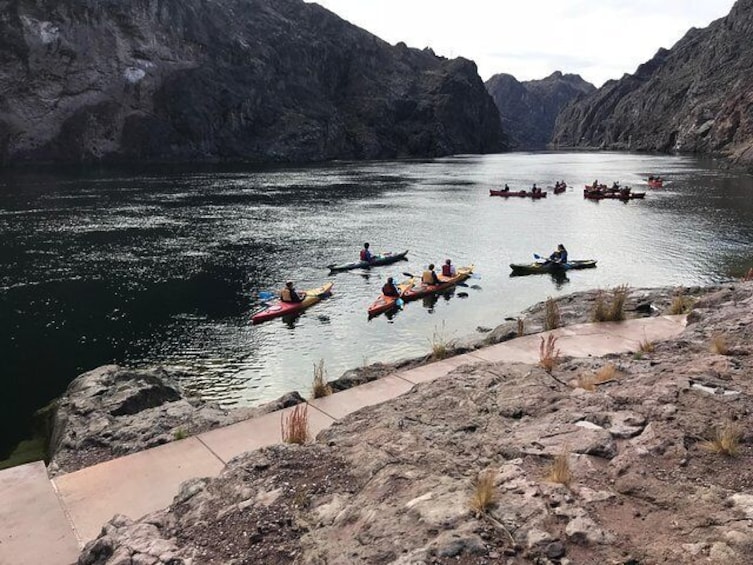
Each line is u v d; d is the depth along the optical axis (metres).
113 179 71.62
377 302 22.70
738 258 30.55
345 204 52.53
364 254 29.58
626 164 111.44
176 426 9.14
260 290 25.19
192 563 4.31
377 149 141.38
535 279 27.22
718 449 4.92
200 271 28.19
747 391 6.00
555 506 4.33
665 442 5.09
